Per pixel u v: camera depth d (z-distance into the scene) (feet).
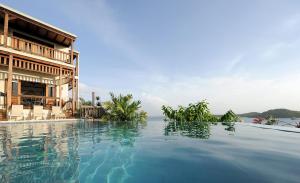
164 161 10.26
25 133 20.18
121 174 8.39
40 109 36.76
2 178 7.83
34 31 46.60
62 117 40.47
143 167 9.29
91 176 8.14
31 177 7.96
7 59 38.99
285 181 7.25
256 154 11.44
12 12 36.88
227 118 42.78
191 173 8.38
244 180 7.43
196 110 42.98
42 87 48.03
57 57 46.16
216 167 9.12
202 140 16.78
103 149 13.15
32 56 39.34
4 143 14.74
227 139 17.22
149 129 25.98
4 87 40.55
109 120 42.80
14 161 10.05
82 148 13.37
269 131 23.77
